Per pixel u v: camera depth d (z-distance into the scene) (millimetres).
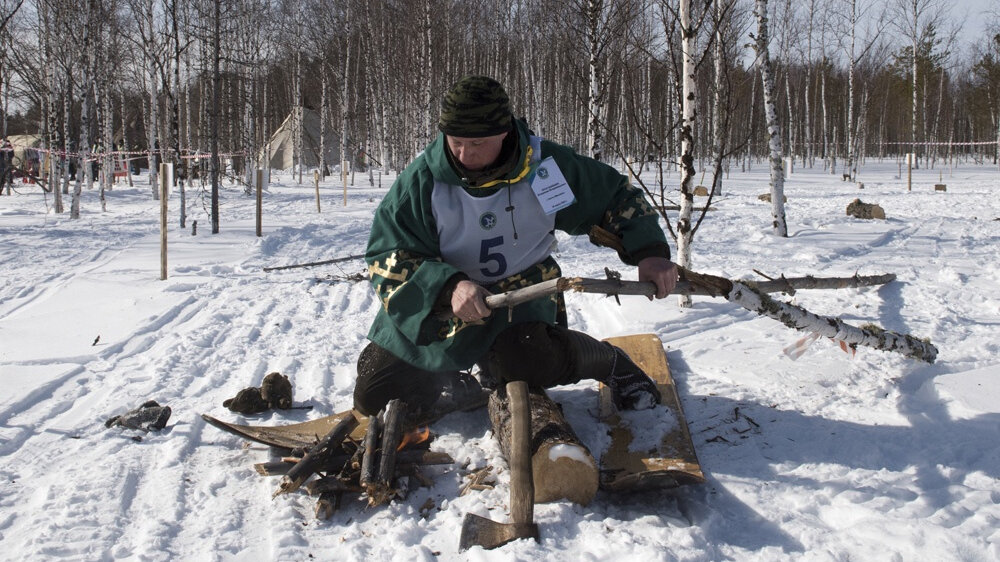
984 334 5090
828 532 2662
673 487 3061
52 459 3422
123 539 2725
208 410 4086
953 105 54469
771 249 9797
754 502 2922
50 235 11867
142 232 12320
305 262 9320
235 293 7324
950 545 2465
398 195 3207
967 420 3508
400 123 30984
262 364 4938
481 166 3068
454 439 3584
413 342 3156
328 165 38000
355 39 32281
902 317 5664
